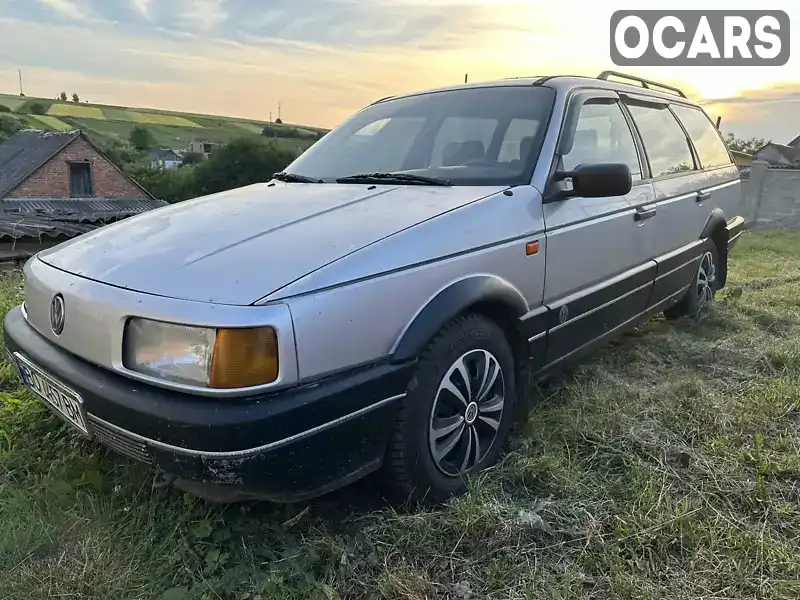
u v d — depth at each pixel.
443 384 2.19
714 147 4.93
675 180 3.97
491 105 3.07
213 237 2.11
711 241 4.68
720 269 4.97
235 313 1.69
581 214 2.88
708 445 2.68
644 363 3.72
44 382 2.15
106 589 1.82
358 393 1.88
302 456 1.77
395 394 2.00
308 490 1.86
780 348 3.85
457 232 2.25
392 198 2.45
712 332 4.41
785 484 2.40
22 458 2.50
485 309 2.40
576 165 2.91
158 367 1.77
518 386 2.65
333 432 1.83
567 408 2.96
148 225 2.37
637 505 2.23
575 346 2.99
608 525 2.13
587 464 2.54
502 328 2.52
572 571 1.90
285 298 1.75
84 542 1.99
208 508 2.15
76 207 41.09
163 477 1.98
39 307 2.23
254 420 1.66
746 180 14.30
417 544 2.01
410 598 1.79
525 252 2.52
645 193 3.51
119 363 1.85
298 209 2.36
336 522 2.15
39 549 1.98
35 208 39.25
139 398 1.77
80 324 1.96
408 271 2.05
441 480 2.24
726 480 2.40
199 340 1.70
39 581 1.84
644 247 3.50
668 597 1.80
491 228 2.38
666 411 2.98
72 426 2.11
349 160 3.12
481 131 2.94
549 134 2.80
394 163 2.99
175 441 1.70
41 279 2.24
